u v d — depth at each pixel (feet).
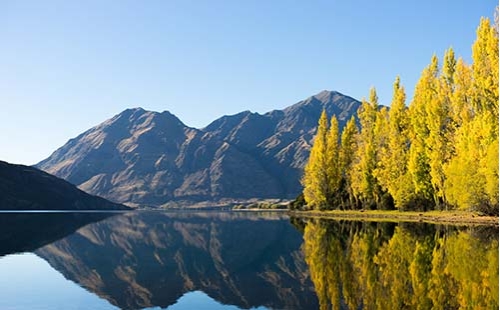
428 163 236.63
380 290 72.08
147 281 89.35
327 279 84.53
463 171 185.06
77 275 95.81
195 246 155.94
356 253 113.80
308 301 69.26
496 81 180.65
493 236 134.92
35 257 123.75
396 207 277.44
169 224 291.99
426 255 102.94
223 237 191.11
